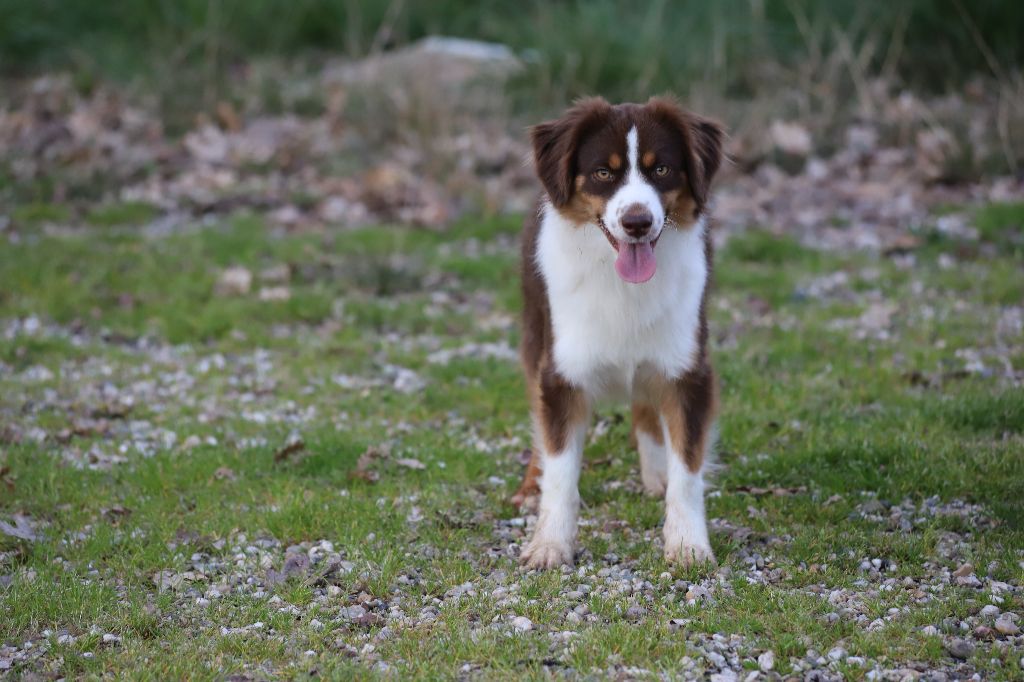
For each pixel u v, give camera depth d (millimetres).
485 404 10102
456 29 23484
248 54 22438
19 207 15250
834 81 18734
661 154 6848
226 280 12820
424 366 11039
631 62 19609
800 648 6102
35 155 16875
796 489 8250
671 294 7102
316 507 7902
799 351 10984
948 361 10602
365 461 8727
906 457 8484
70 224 14852
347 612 6652
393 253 14094
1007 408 9164
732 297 12602
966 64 19453
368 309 12352
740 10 21172
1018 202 14766
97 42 21812
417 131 17875
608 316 7090
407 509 8008
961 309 11938
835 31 19047
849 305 12234
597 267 7027
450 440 9312
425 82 18922
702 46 20281
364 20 23344
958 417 9195
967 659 5984
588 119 6922
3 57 21547
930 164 16031
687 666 5973
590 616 6539
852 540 7348
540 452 7508
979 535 7355
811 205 15312
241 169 17078
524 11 22953
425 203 15781
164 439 9297
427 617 6598
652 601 6707
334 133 18266
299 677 5953
